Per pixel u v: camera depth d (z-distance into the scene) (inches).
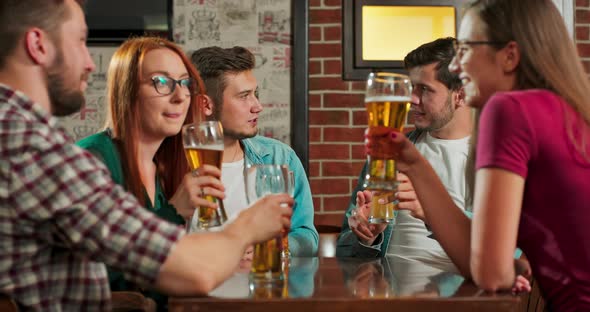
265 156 97.8
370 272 62.4
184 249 45.1
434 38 138.6
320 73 138.5
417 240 89.6
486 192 48.3
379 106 53.7
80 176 43.5
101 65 138.6
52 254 45.9
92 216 43.5
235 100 92.4
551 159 48.2
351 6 137.8
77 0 51.1
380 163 54.2
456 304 47.9
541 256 50.4
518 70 53.5
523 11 52.7
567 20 139.5
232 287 53.5
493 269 48.1
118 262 44.3
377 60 138.0
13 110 44.1
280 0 138.6
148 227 44.6
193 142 60.7
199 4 138.6
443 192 57.9
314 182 138.1
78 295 47.0
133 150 70.2
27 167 42.6
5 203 42.8
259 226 50.7
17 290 44.6
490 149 48.6
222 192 61.3
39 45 47.5
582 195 48.0
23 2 47.1
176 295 47.6
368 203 77.7
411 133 99.5
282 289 52.3
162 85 70.8
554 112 49.1
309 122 138.6
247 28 138.6
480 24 54.1
